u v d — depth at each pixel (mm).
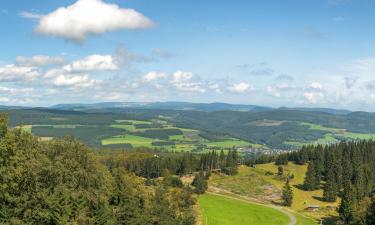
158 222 133625
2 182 76625
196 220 170125
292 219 197750
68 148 120188
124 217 120812
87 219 108188
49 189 96125
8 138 78812
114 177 136375
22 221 83562
